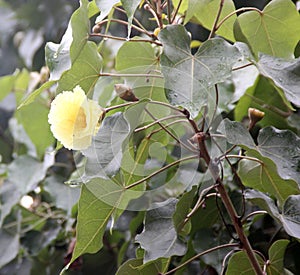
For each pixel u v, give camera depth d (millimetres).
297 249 1226
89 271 1521
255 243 1246
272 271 1102
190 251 1226
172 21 1074
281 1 1093
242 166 1104
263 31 1117
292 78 1040
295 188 1088
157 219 1075
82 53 1020
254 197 1069
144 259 1051
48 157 1485
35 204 1529
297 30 1109
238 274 1093
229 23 1130
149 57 1105
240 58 969
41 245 1497
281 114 1271
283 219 1052
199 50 981
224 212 1218
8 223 1516
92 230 1075
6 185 1511
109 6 1019
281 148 1083
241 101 1284
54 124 978
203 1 1024
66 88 1027
